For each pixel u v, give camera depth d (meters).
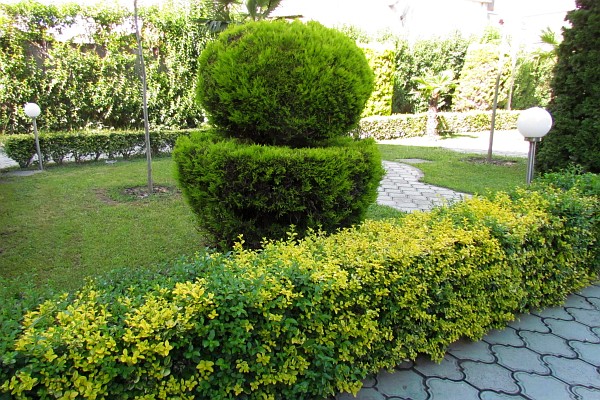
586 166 5.06
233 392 1.51
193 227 4.07
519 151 9.48
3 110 8.32
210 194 2.80
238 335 1.45
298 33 2.76
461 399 1.90
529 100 13.76
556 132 5.34
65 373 1.22
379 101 12.06
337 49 2.78
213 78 2.81
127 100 9.14
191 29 9.35
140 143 8.54
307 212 2.79
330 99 2.74
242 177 2.62
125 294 1.64
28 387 1.15
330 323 1.71
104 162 7.98
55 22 8.37
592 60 4.93
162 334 1.34
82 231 3.93
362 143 3.12
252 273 1.64
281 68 2.66
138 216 4.43
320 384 1.69
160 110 9.59
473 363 2.18
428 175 6.80
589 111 4.99
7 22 7.94
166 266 2.15
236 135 3.06
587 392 1.96
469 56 13.20
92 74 8.79
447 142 11.15
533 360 2.21
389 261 1.91
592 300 2.93
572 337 2.44
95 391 1.23
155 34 9.18
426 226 2.40
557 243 2.73
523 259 2.47
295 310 1.64
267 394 1.57
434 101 12.20
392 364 1.97
